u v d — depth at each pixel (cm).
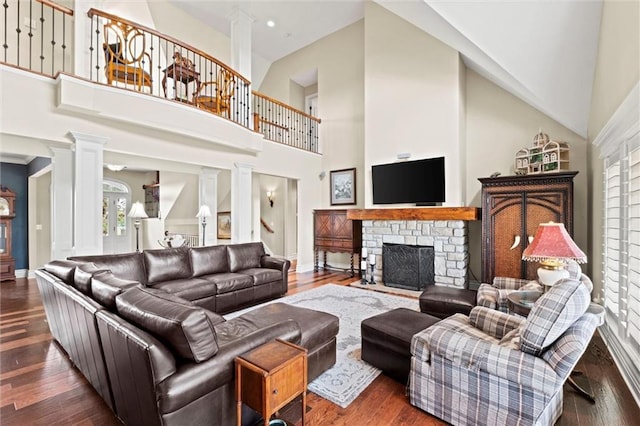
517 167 453
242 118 579
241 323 236
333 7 629
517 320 209
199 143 498
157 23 628
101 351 185
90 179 371
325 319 250
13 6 502
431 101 520
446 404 187
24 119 324
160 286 362
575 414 196
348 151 696
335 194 715
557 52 325
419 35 533
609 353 278
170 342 151
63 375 239
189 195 867
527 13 289
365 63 597
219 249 459
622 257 263
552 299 163
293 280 599
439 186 508
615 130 264
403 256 534
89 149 371
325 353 245
